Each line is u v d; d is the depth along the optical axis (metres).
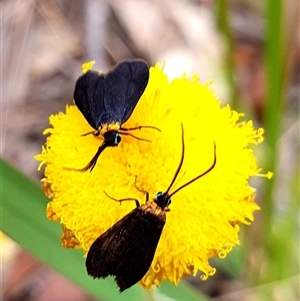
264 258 0.14
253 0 0.19
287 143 0.17
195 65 0.17
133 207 0.09
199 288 0.15
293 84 0.18
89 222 0.09
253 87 0.18
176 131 0.09
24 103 0.17
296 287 0.14
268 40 0.12
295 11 0.16
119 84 0.09
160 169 0.09
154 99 0.09
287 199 0.16
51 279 0.15
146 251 0.08
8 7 0.18
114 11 0.18
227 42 0.14
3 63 0.17
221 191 0.09
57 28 0.18
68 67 0.17
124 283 0.08
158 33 0.18
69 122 0.09
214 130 0.09
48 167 0.09
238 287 0.15
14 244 0.15
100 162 0.09
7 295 0.15
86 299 0.15
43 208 0.11
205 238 0.09
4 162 0.11
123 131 0.09
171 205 0.09
